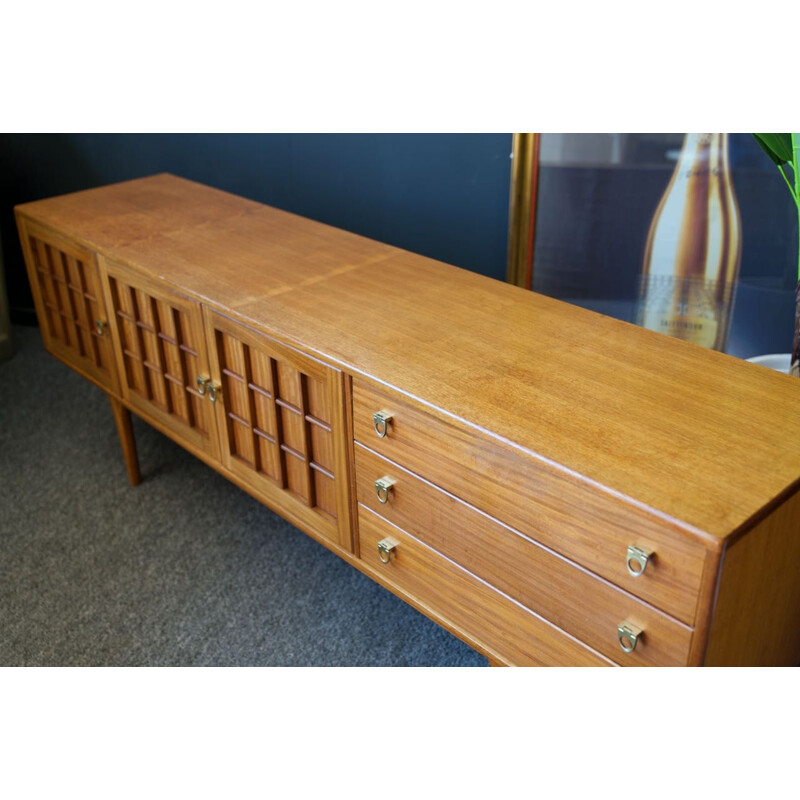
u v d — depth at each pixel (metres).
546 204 2.31
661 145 2.13
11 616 1.94
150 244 1.98
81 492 2.33
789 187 1.86
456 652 1.82
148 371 2.03
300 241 2.00
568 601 1.29
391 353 1.50
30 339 3.15
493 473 1.31
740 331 2.21
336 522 1.67
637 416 1.32
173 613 1.94
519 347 1.52
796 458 1.23
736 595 1.16
